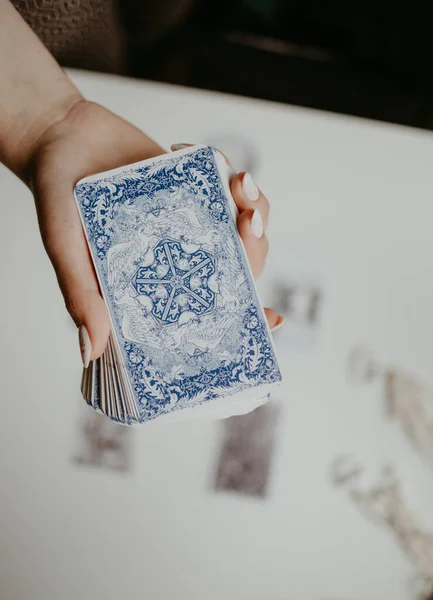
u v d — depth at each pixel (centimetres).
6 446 68
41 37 51
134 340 38
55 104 44
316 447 70
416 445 71
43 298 66
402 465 71
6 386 67
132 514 71
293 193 67
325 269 68
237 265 38
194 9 68
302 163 66
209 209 38
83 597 71
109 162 43
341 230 68
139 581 71
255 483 71
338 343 70
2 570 69
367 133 66
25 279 66
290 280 68
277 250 68
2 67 43
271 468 70
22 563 70
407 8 65
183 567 71
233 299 38
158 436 69
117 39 59
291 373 69
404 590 72
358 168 67
